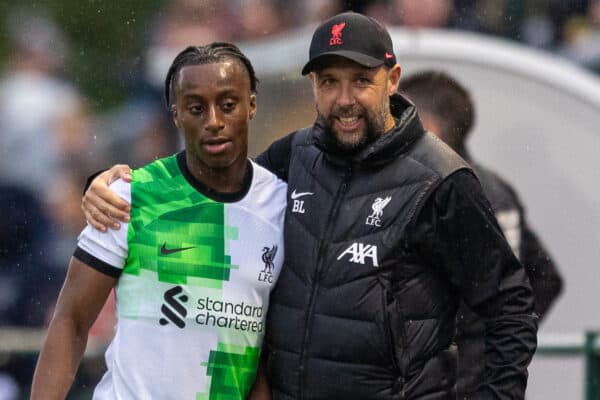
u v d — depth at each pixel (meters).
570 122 24.58
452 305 16.00
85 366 23.34
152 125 36.53
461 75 24.78
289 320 15.70
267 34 36.88
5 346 23.16
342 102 15.41
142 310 15.43
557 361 23.36
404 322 15.52
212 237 15.57
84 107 37.50
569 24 35.84
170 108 15.91
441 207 15.43
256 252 15.72
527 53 25.94
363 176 15.75
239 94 15.34
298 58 26.89
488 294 15.74
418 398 15.58
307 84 26.75
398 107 16.30
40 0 38.66
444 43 24.97
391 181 15.59
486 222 15.57
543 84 24.66
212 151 15.30
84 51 38.25
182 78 15.29
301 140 16.77
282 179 16.98
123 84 37.88
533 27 35.41
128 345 15.45
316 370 15.55
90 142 36.69
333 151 15.81
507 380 15.67
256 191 15.92
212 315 15.46
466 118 21.03
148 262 15.41
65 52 38.28
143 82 37.78
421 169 15.52
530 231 21.58
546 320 24.33
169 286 15.42
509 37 35.25
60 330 15.56
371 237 15.48
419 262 15.59
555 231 24.45
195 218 15.57
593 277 24.28
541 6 35.50
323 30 15.59
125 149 36.56
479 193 15.56
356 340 15.38
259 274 15.69
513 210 21.02
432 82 20.98
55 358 15.50
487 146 24.67
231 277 15.57
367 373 15.43
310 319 15.55
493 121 24.70
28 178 35.56
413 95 20.98
